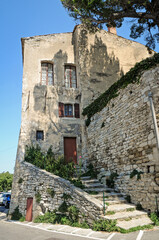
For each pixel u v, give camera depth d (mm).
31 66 14227
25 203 10305
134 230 5180
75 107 13984
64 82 14523
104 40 15891
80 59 14492
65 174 9703
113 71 15352
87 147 12281
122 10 9266
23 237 5840
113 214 6203
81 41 14930
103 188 8727
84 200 6848
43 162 10828
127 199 7590
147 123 7145
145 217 6164
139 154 7395
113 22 10156
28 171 10758
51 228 6770
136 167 7484
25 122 12695
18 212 10727
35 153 11828
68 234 5691
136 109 7863
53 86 14070
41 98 13562
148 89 7301
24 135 12383
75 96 14227
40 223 7938
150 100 6871
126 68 15961
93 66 14742
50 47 15062
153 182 6473
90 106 12359
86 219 6613
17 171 11789
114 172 8945
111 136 9555
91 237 5121
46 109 13414
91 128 11922
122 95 8969
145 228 5285
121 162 8492
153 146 6707
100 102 11023
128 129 8242
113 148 9258
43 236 5723
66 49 15328
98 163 10594
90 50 15039
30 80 13844
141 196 6945
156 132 6449
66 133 13297
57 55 14977
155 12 8953
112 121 9602
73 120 13688
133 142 7812
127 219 5910
